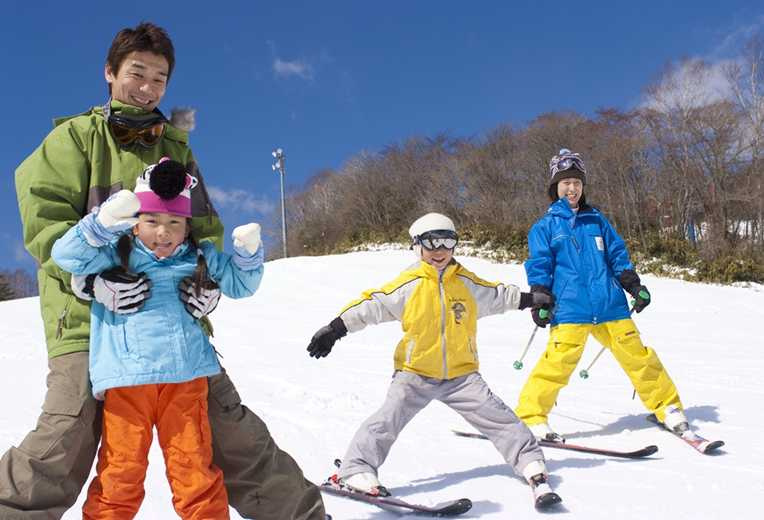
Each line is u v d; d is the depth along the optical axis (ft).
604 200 84.89
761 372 22.56
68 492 7.21
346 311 10.82
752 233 76.59
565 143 88.69
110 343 7.30
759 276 71.26
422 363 10.94
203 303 7.70
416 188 108.17
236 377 20.70
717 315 41.96
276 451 8.30
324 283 51.21
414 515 9.88
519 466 10.67
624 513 9.97
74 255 6.91
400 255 65.41
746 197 74.64
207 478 7.54
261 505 8.22
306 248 120.78
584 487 11.10
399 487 11.23
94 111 8.27
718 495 10.68
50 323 7.47
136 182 7.78
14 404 15.97
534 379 14.32
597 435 14.53
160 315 7.49
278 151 104.88
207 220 8.59
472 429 14.78
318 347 10.73
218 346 28.48
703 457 12.74
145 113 8.07
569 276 14.38
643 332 35.35
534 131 93.04
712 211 77.77
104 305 7.41
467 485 11.24
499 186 94.07
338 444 13.61
